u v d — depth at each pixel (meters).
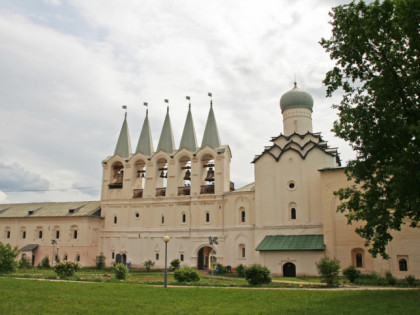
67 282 32.16
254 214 54.22
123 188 66.19
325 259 33.28
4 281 31.06
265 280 32.88
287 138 57.31
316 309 18.91
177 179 63.00
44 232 68.69
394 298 22.20
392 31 24.86
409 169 22.61
